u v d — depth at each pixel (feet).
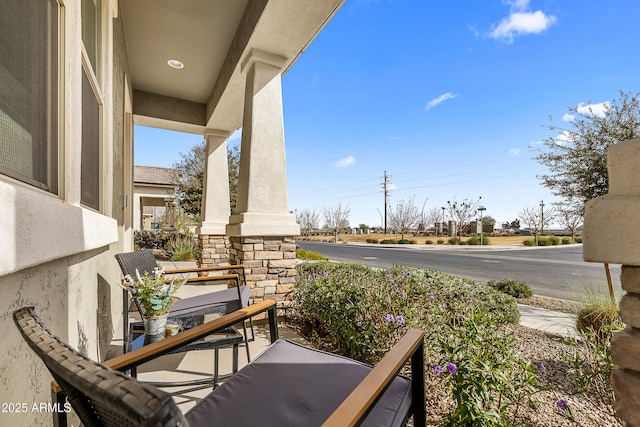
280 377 4.03
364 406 2.24
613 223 2.43
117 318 9.87
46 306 3.36
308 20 10.02
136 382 1.30
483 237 82.64
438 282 12.16
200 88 18.06
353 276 12.74
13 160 3.09
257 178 11.52
